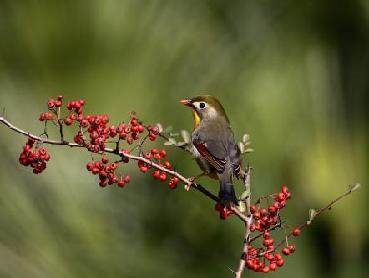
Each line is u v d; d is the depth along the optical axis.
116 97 11.59
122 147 11.77
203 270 12.33
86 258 12.06
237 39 13.06
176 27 12.34
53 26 11.59
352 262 13.28
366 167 13.36
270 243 8.12
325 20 13.77
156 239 12.41
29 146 8.16
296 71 13.34
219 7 12.98
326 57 13.60
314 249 13.03
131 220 12.36
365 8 13.73
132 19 11.85
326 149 13.06
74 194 12.02
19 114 11.95
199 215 12.42
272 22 13.44
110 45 11.66
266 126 12.57
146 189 12.41
